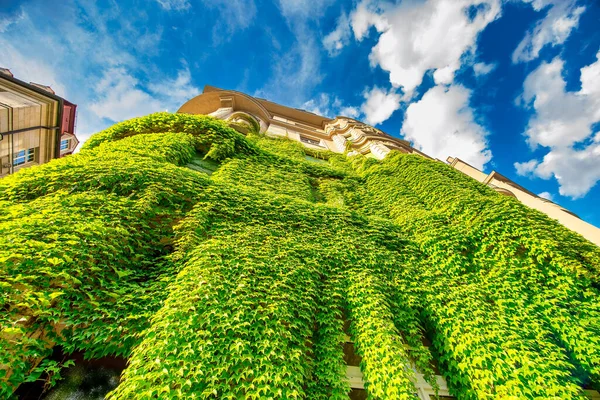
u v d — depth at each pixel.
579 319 4.43
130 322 3.28
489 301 4.95
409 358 4.00
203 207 5.01
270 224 5.29
